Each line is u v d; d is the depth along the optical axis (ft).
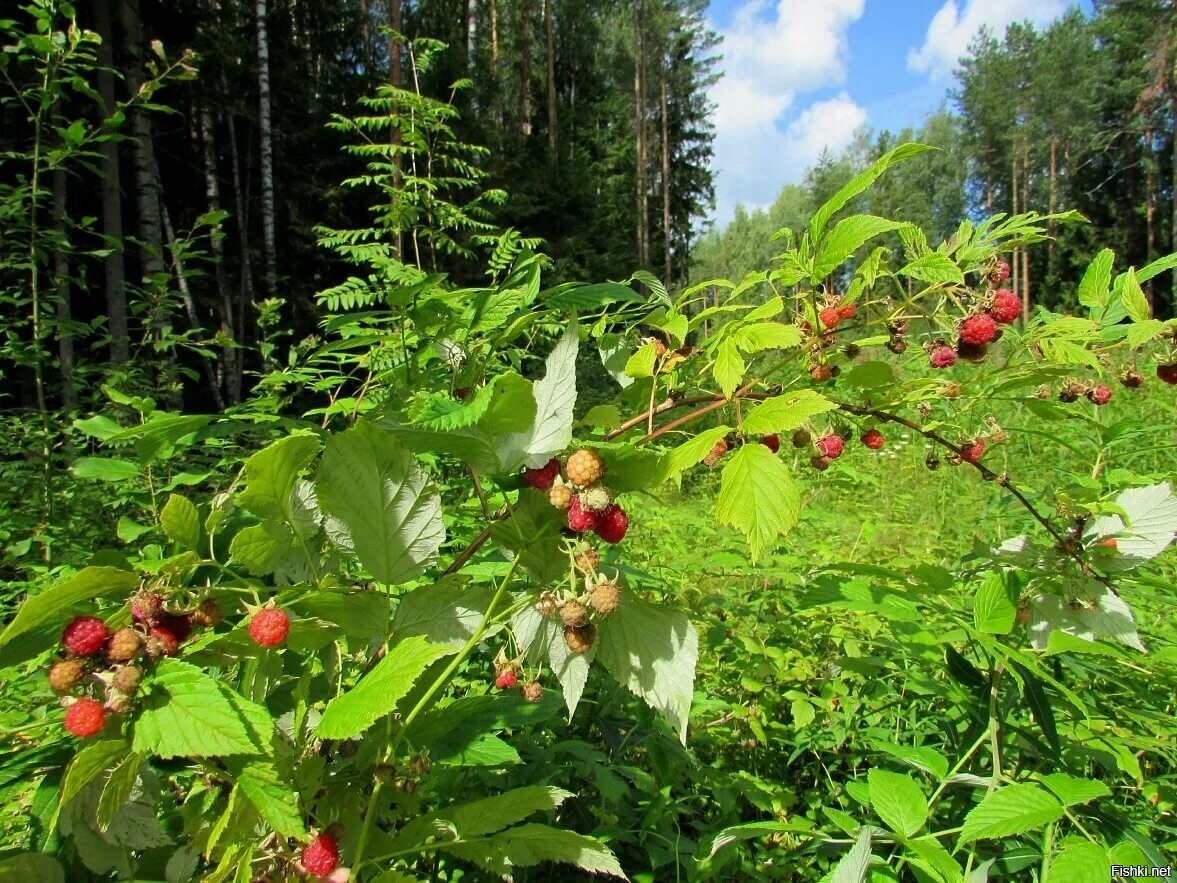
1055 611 4.69
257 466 3.07
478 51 53.62
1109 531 4.56
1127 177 102.12
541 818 5.15
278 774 2.96
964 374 6.11
